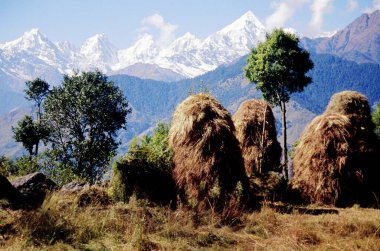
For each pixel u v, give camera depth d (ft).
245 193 31.78
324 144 39.11
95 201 27.25
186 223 25.07
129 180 29.78
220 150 31.27
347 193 38.19
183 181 31.22
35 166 51.08
